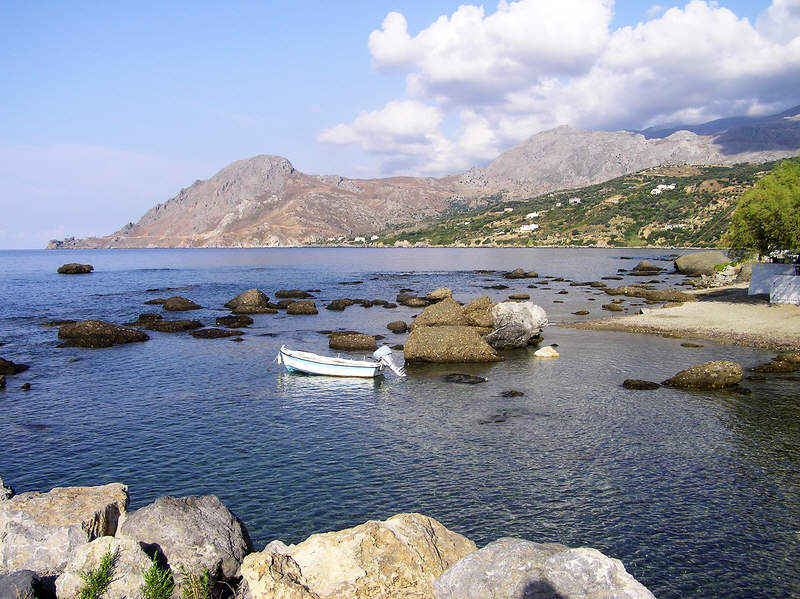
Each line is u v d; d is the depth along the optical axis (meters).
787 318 42.72
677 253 185.75
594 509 15.43
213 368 33.75
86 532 8.94
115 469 18.53
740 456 18.89
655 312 50.66
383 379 30.98
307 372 32.28
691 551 13.36
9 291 82.44
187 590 8.28
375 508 15.66
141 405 26.00
